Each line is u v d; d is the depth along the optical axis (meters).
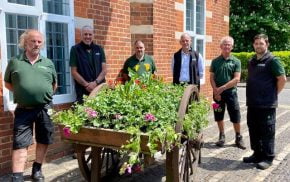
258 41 5.45
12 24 5.12
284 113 10.54
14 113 4.70
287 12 24.61
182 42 6.91
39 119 4.70
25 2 5.28
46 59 4.73
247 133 7.81
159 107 4.01
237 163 5.75
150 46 7.59
